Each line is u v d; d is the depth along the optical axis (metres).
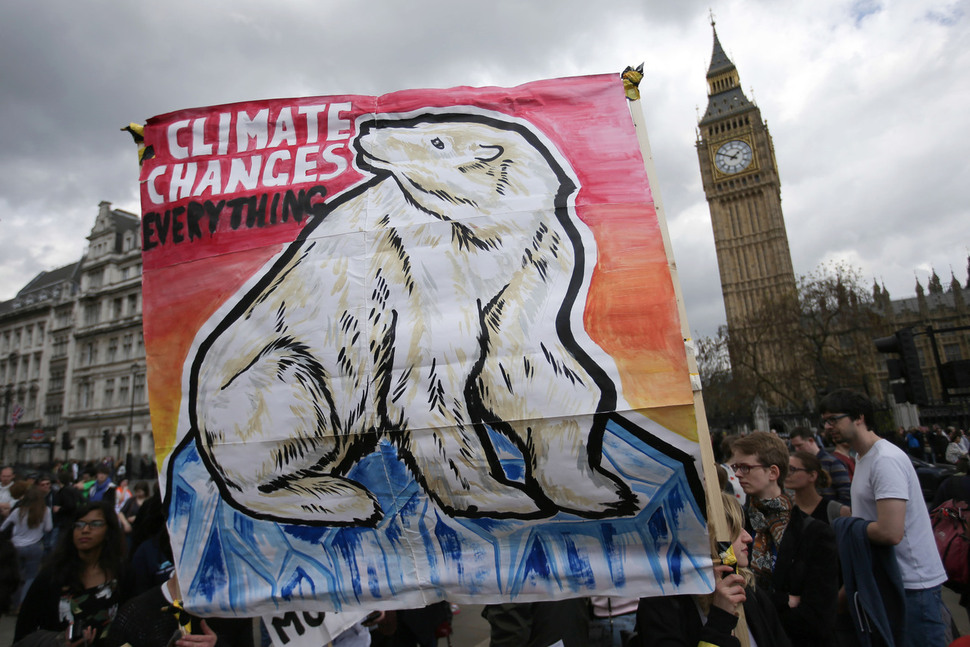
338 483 2.06
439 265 2.16
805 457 3.39
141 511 3.29
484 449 1.98
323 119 2.44
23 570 6.61
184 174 2.43
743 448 2.94
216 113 2.48
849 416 3.04
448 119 2.38
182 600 2.08
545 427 1.95
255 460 2.12
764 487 2.88
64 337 48.62
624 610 2.98
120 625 2.40
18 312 52.31
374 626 3.07
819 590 2.48
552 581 1.91
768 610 2.31
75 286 50.72
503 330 2.04
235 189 2.38
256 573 2.06
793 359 31.14
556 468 1.94
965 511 3.71
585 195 2.17
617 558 1.90
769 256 73.81
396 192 2.29
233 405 2.17
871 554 2.81
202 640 2.16
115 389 43.03
